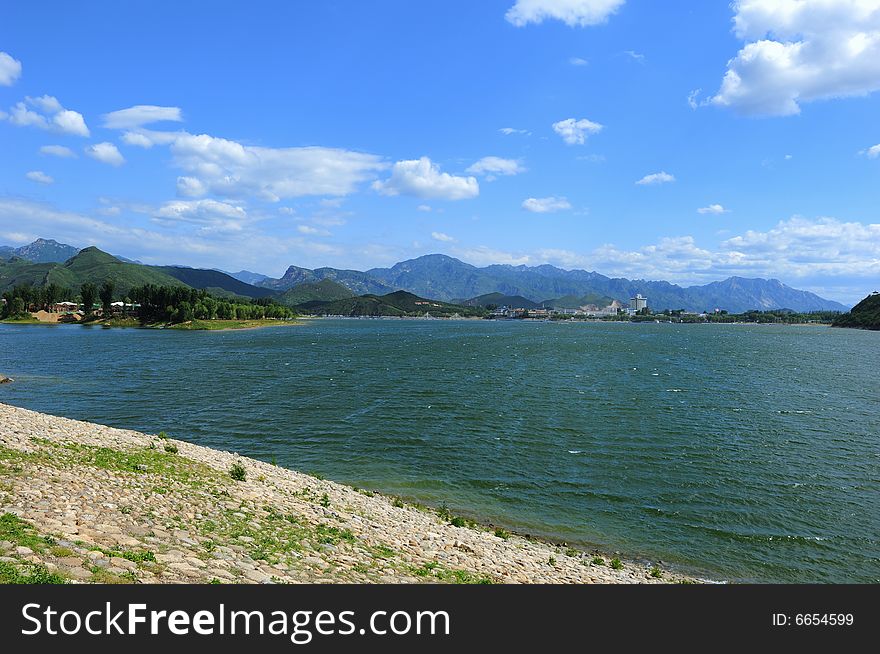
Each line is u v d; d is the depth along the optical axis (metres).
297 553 18.47
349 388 78.25
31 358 112.25
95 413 59.88
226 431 52.56
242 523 20.56
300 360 116.00
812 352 144.25
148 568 14.15
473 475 39.69
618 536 29.80
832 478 39.31
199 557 15.84
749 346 168.00
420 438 50.19
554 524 31.27
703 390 77.31
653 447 47.19
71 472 22.77
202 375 90.38
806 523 31.72
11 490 18.31
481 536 27.41
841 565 26.83
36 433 30.89
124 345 147.38
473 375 93.25
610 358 125.31
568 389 78.06
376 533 23.66
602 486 37.56
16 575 11.92
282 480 31.69
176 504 21.14
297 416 59.28
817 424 55.88
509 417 59.12
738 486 37.62
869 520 32.19
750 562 26.92
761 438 50.28
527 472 40.50
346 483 37.62
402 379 87.75
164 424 55.19
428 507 33.22
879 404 66.94
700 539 29.53
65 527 15.52
